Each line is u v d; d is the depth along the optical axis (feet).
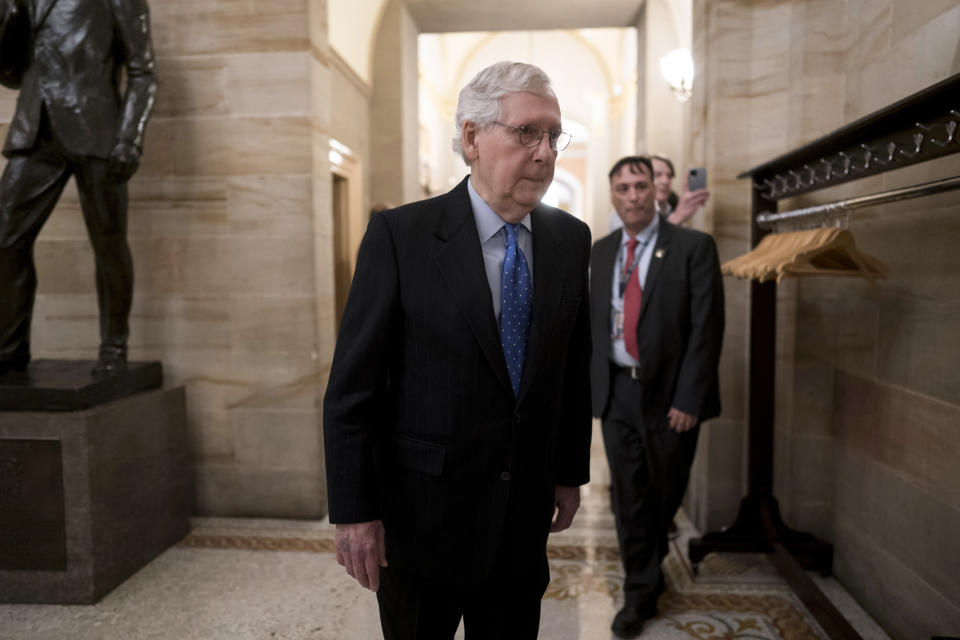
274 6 11.39
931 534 7.29
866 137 7.11
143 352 11.99
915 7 7.82
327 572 9.93
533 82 4.11
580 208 63.57
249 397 11.94
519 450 4.37
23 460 8.85
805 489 10.25
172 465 10.96
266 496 12.02
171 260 11.87
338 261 18.98
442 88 39.91
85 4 9.34
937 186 6.05
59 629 8.38
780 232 9.73
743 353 11.25
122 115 9.55
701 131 11.53
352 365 4.25
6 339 9.89
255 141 11.60
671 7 19.33
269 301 11.79
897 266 8.06
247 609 8.86
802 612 8.73
